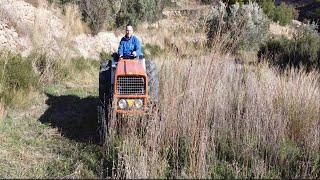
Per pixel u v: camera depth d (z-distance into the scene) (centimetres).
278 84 854
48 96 1008
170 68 866
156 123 644
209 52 835
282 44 1548
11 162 627
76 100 988
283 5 3075
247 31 1705
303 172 568
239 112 721
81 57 1445
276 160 601
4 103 867
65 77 1189
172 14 2527
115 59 802
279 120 680
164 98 704
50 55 1245
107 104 731
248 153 616
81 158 645
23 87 977
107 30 1975
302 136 681
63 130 779
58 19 1695
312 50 1362
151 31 2144
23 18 1467
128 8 2194
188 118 666
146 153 571
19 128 775
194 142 614
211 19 1595
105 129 683
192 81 743
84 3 1898
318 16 3183
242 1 2227
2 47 1196
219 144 654
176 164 592
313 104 765
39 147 691
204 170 551
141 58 771
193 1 2866
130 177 534
